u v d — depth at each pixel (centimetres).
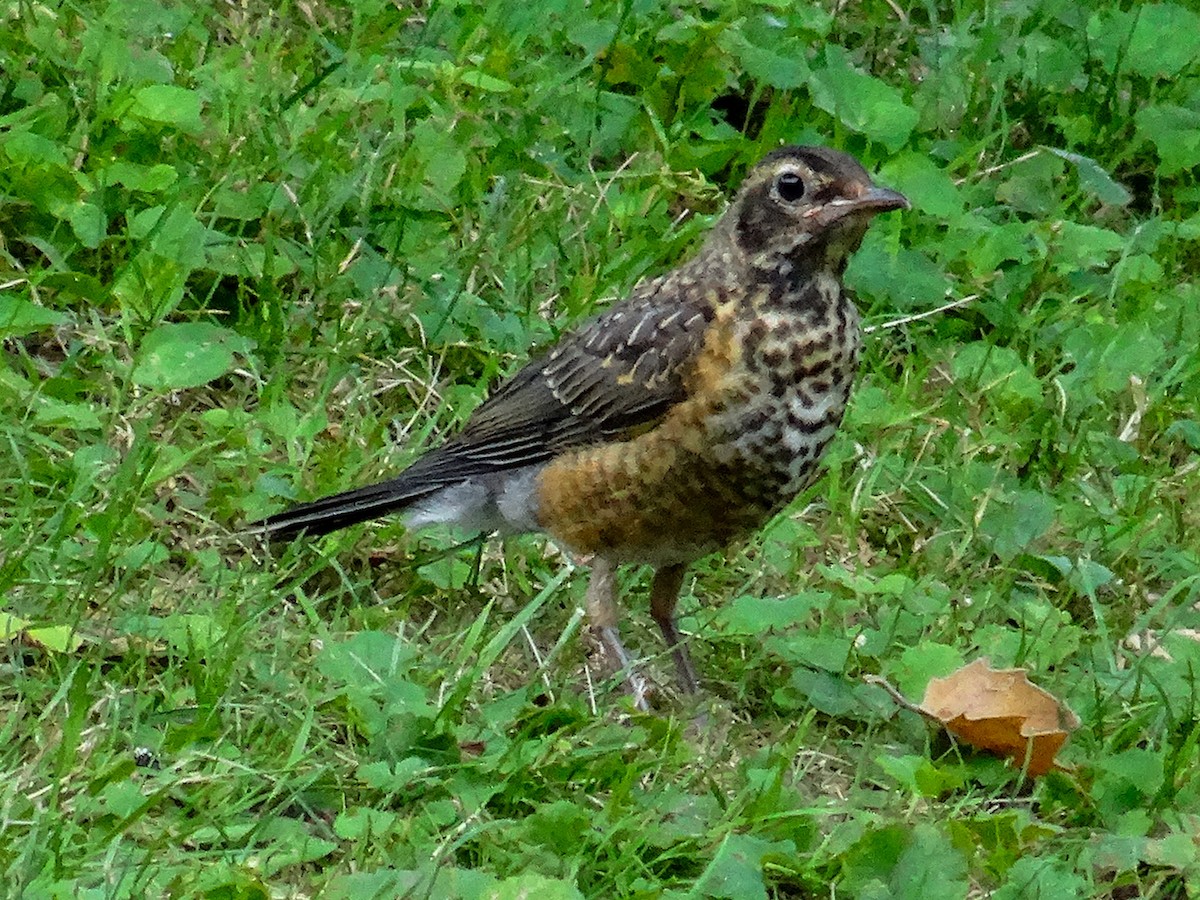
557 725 927
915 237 1326
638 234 1276
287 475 1074
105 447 1045
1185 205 1439
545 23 1414
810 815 873
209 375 1082
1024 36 1509
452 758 889
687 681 1001
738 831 868
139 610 959
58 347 1122
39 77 1242
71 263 1159
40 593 952
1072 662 1032
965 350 1251
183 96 1220
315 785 871
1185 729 962
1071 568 1087
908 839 838
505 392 1008
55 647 903
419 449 1117
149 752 874
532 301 1224
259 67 1298
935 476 1149
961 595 1074
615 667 983
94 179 1167
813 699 969
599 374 958
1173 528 1152
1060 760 941
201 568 1005
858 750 959
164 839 806
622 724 961
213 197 1195
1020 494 1134
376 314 1173
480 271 1223
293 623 995
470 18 1382
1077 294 1327
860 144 1356
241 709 908
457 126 1298
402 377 1156
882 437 1171
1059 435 1205
